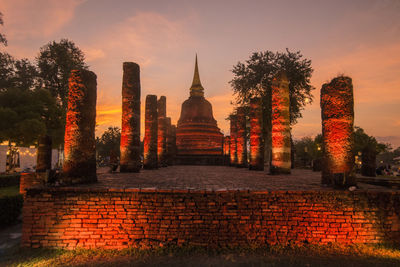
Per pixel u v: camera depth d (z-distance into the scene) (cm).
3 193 834
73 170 691
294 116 2395
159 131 2233
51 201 561
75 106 718
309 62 2312
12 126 1664
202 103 3569
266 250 542
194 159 3058
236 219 566
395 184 975
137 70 1396
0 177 1252
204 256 518
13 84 2558
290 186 675
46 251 539
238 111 2234
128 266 478
